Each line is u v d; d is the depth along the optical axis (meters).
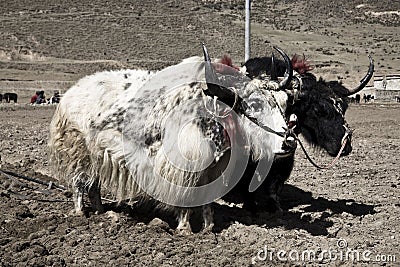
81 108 9.45
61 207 10.50
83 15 120.12
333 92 11.02
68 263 7.84
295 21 170.38
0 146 18.12
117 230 8.98
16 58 89.00
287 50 122.25
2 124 26.44
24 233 8.91
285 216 10.32
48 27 107.62
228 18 147.62
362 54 126.75
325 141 10.90
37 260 7.75
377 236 9.23
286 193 12.31
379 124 28.95
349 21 180.75
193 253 8.23
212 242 8.61
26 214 9.77
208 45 115.06
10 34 99.56
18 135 21.66
